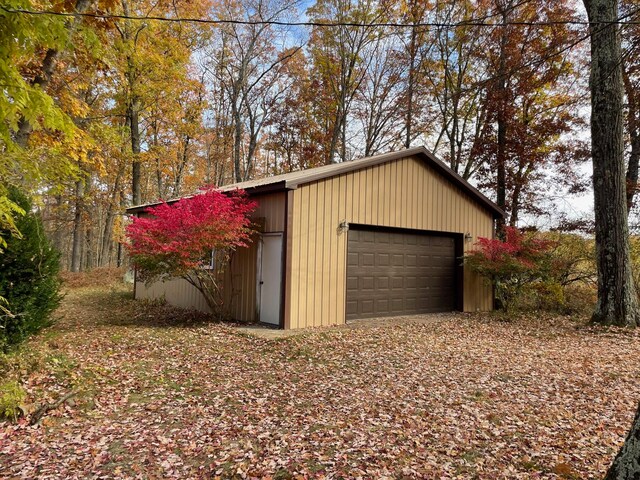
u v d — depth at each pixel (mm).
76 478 2941
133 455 3283
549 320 10180
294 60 22906
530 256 11109
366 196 9570
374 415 4090
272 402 4414
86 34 4512
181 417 4020
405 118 21844
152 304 11836
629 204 13477
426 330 8625
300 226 8422
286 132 25141
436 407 4305
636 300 9023
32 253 6000
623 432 3715
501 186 15398
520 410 4242
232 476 3002
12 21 2727
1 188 3434
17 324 5734
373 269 9914
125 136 16016
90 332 7590
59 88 9703
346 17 21312
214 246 8102
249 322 8977
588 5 8836
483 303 12125
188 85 18156
